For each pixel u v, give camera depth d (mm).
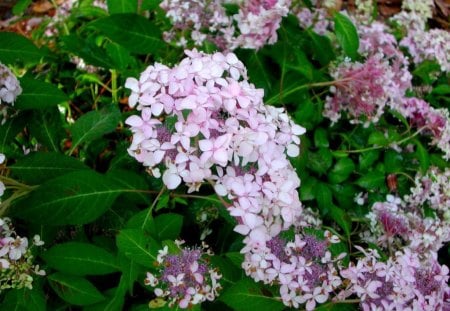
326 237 383
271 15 475
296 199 342
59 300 414
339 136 603
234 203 329
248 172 342
